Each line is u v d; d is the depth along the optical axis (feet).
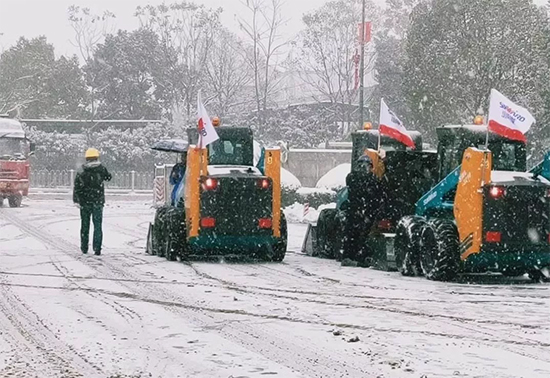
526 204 47.21
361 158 56.44
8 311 36.06
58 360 27.20
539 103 131.85
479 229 46.96
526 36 132.67
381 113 55.88
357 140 61.41
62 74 239.50
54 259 56.70
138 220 101.55
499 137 50.37
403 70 150.51
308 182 139.74
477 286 46.44
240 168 58.08
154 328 32.55
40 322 33.58
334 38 204.44
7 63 240.94
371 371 26.05
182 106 211.82
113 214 113.91
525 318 35.73
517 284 47.96
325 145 155.53
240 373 25.62
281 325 33.45
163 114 222.69
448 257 47.91
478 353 28.68
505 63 131.64
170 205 61.82
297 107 205.57
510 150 50.49
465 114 135.03
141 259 58.13
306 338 30.91
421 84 138.21
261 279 48.11
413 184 55.98
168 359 27.37
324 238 62.18
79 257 58.39
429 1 148.25
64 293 41.37
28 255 59.11
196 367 26.32
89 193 60.23
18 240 70.74
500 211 47.03
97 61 224.33
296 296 41.39
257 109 196.85
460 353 28.66
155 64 217.97
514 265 47.65
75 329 32.19
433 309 37.86
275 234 56.85
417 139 59.47
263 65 215.51
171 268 52.90
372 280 48.42
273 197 56.80
